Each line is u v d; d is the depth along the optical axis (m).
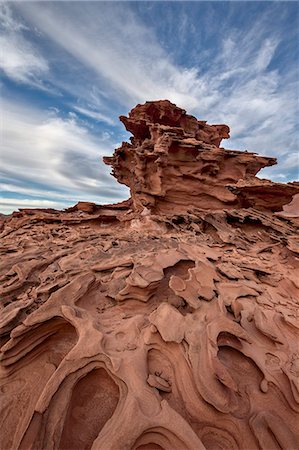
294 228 18.02
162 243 14.75
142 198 28.72
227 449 3.75
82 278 7.99
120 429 3.49
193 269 8.77
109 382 4.70
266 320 6.54
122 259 11.09
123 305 7.37
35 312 6.01
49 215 30.02
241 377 4.98
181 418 3.70
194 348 5.03
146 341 5.42
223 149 26.95
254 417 4.10
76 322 5.86
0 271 10.70
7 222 33.19
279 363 5.23
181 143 26.53
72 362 4.67
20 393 4.60
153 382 4.44
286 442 3.71
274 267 11.58
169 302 7.38
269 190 21.12
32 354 5.48
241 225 20.27
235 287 8.20
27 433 3.55
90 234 18.62
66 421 3.92
